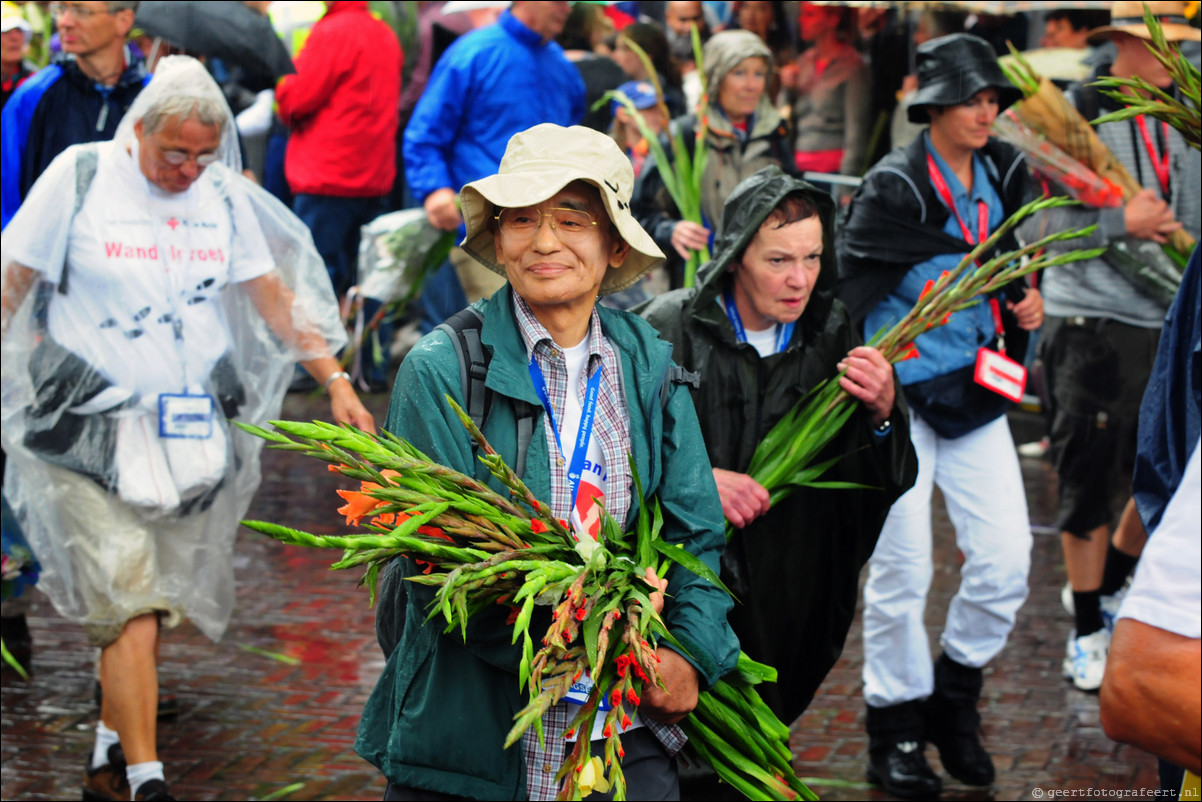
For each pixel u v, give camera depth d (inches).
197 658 275.3
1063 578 327.0
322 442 117.3
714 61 290.8
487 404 127.1
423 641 127.0
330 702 255.0
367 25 406.0
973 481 221.3
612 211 125.2
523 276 126.5
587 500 128.6
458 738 125.6
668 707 129.5
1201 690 93.7
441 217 343.0
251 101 469.7
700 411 170.7
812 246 167.3
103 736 216.2
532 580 114.2
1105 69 284.8
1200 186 270.1
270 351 225.0
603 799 131.0
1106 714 98.9
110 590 204.2
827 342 177.0
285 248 225.3
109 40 266.2
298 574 327.6
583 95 359.9
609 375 132.4
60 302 207.0
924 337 218.4
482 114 339.3
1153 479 131.6
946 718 224.8
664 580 127.5
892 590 216.7
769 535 171.5
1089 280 265.3
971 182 222.7
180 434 209.5
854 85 356.8
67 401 205.3
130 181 208.2
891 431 174.6
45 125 266.2
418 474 118.9
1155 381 131.6
